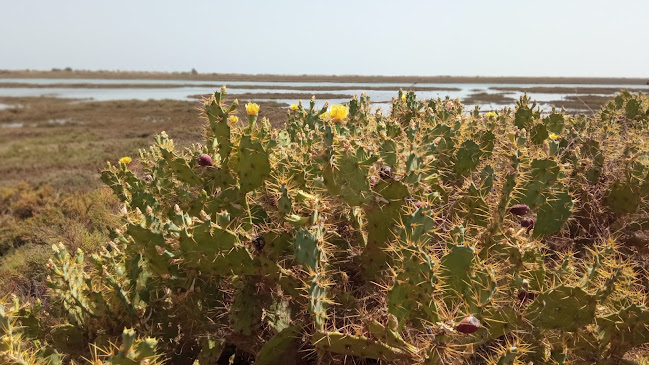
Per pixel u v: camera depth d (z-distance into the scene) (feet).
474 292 4.61
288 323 5.82
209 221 5.42
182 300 5.96
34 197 24.27
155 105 89.56
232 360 6.37
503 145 8.15
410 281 4.53
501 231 5.73
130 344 3.94
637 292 5.11
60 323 6.46
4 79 333.21
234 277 5.94
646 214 7.66
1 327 4.33
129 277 6.40
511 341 4.91
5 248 17.51
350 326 4.99
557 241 7.54
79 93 164.96
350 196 5.44
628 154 8.03
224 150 6.88
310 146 7.41
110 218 15.26
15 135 66.33
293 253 5.74
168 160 7.63
